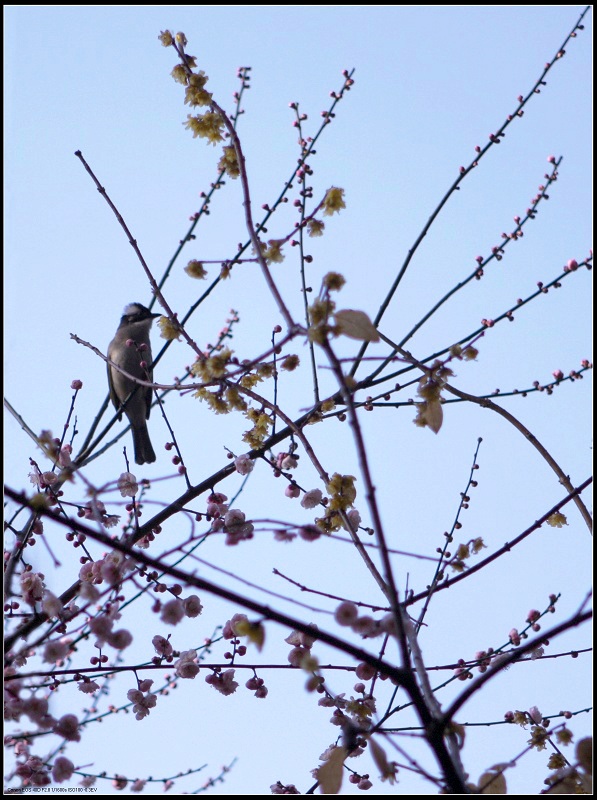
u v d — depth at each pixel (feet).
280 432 23.75
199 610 19.02
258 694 20.70
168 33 21.18
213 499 22.31
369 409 23.24
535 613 22.03
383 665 13.33
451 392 22.95
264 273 15.43
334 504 17.93
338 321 13.79
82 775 19.69
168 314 22.58
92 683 21.57
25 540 20.17
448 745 14.57
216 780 21.74
